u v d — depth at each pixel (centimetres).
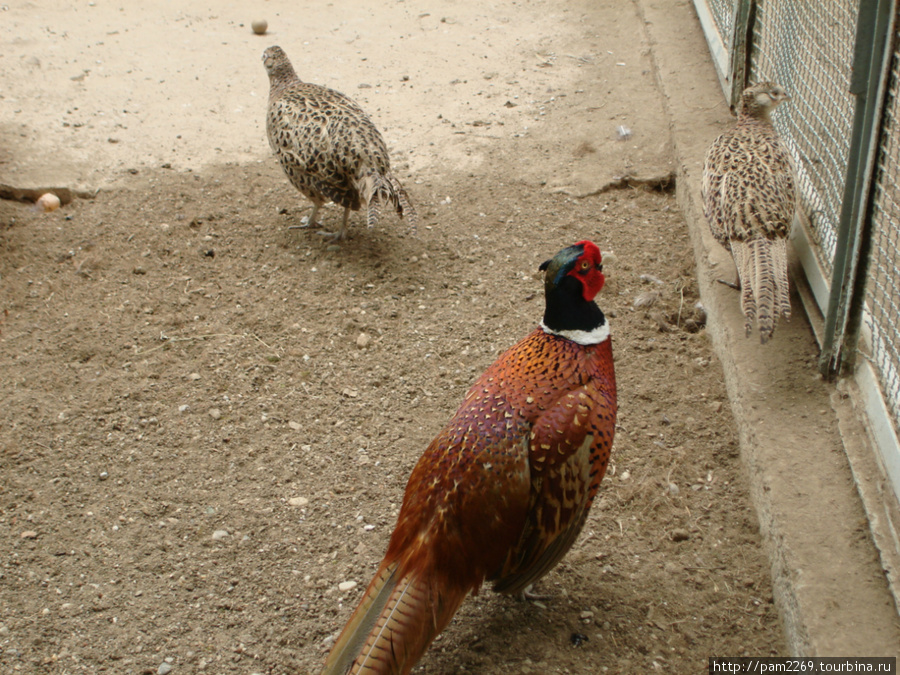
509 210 293
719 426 236
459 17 422
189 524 221
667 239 283
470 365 251
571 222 289
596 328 202
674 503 224
